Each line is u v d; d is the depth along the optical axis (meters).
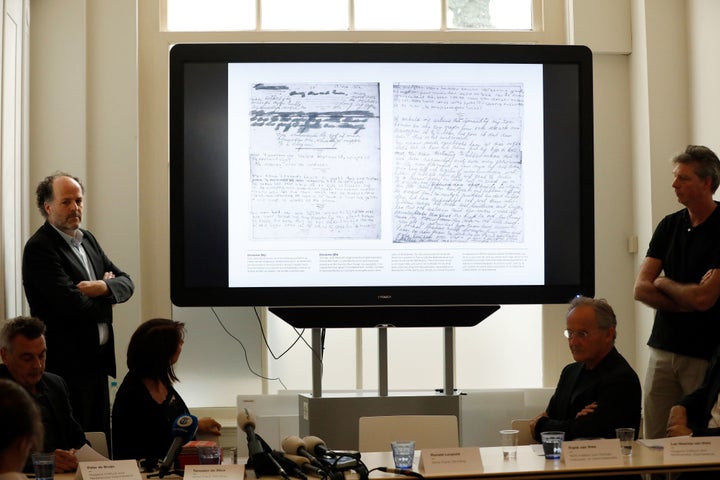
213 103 4.84
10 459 1.82
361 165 4.89
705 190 4.39
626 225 5.68
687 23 5.48
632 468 3.07
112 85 5.40
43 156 5.32
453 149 4.93
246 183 4.85
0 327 4.11
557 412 4.02
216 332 5.44
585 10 5.61
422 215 4.91
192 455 3.27
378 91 4.91
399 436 3.78
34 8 5.32
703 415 3.82
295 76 4.88
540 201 4.95
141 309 5.41
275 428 4.57
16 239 4.86
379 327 4.83
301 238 4.86
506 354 5.64
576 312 3.87
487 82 4.95
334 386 5.54
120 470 3.00
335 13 5.61
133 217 5.38
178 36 5.52
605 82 5.69
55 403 3.78
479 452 3.16
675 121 5.48
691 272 4.43
